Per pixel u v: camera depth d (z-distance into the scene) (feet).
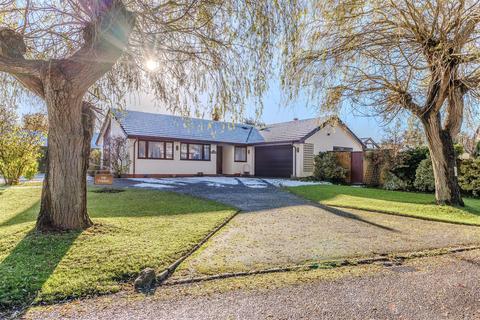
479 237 18.81
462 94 27.94
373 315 9.18
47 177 16.85
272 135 72.59
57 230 16.34
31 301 9.80
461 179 39.60
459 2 22.93
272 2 16.87
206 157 69.51
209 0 16.80
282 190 41.93
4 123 45.16
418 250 16.05
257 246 16.11
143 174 60.39
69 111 16.63
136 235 16.71
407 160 46.03
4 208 24.97
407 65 26.91
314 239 17.67
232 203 29.96
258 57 17.95
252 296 10.44
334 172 56.75
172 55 20.59
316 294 10.64
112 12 15.65
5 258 12.74
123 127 58.49
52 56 20.54
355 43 26.32
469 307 9.78
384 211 26.71
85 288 10.68
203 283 11.53
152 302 9.97
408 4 24.22
